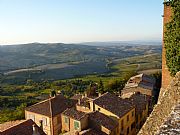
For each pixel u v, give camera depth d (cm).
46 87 14562
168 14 2066
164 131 606
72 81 15488
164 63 2139
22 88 14612
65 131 4266
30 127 3541
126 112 4459
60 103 5325
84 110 4644
